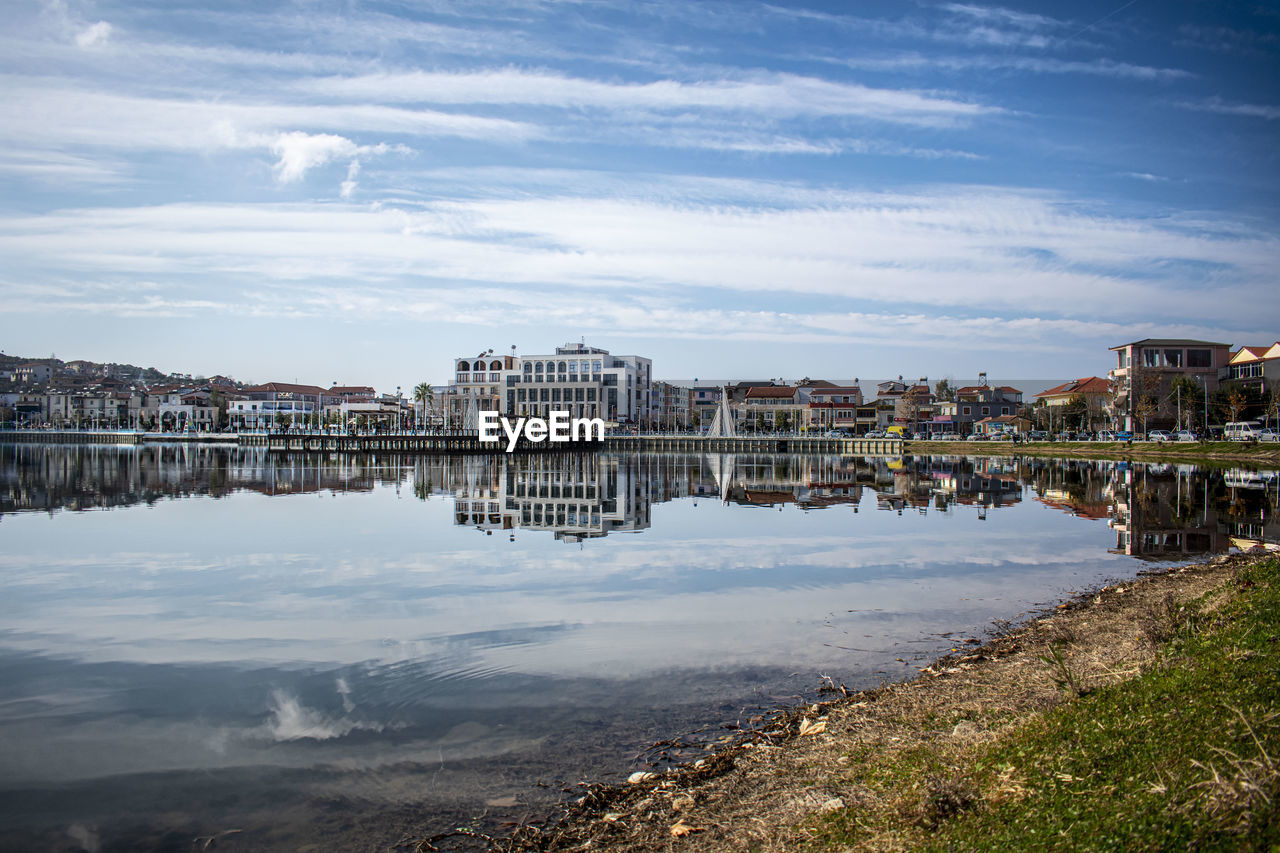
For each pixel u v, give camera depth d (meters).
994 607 23.95
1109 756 9.57
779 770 11.95
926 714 13.77
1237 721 9.46
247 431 182.38
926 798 9.31
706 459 129.25
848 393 188.00
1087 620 20.64
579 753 13.33
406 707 15.71
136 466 100.12
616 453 150.88
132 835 10.93
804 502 60.00
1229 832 7.26
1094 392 144.75
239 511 53.34
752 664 18.19
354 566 32.28
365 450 149.25
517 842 10.48
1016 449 128.50
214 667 18.59
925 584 27.88
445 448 152.00
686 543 38.84
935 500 60.38
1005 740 11.21
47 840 10.83
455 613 23.75
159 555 35.16
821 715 14.46
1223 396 110.56
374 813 11.40
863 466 107.69
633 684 16.84
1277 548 33.03
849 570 30.86
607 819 10.85
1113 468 87.88
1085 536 40.06
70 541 39.38
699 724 14.53
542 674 17.66
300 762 13.20
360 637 21.05
